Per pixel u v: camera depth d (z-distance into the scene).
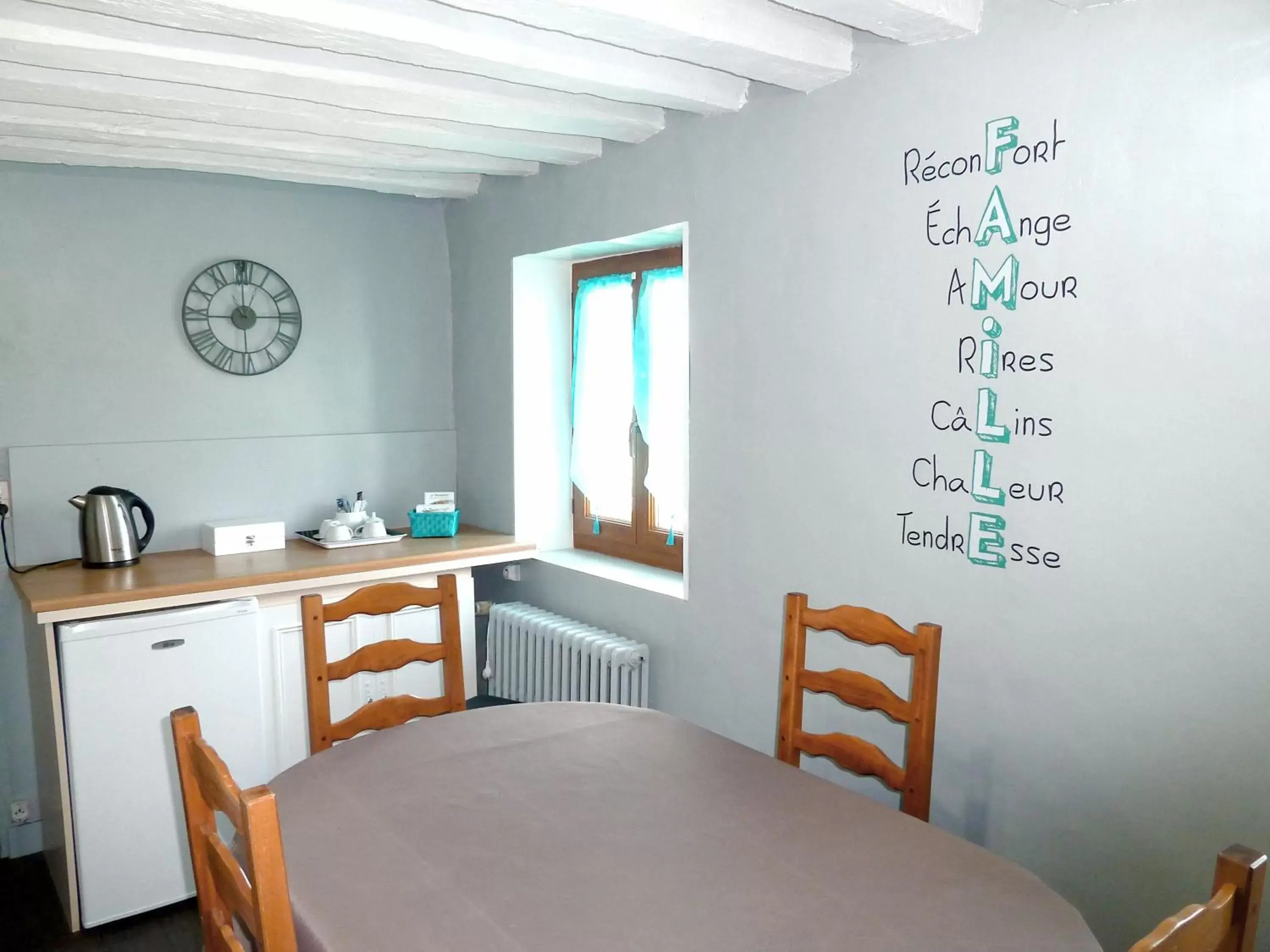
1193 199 1.87
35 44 2.13
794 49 2.36
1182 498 1.93
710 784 1.96
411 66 2.54
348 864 1.64
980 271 2.24
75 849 2.92
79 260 3.46
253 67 2.34
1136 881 2.06
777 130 2.72
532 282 3.99
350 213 4.06
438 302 4.34
